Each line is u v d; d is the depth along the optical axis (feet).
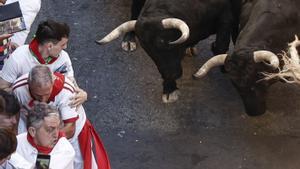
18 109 27.86
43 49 30.22
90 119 46.03
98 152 33.94
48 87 28.14
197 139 43.83
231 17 47.47
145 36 43.39
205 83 48.98
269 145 42.93
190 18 45.09
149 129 45.01
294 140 43.21
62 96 29.43
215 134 44.19
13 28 33.42
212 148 42.93
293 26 42.68
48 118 26.45
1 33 33.32
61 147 27.40
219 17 47.19
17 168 26.30
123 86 49.32
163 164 41.83
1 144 23.58
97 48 53.57
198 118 45.68
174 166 41.63
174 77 45.24
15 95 28.99
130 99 47.93
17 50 31.14
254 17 43.55
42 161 26.99
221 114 45.93
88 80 50.03
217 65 41.55
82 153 32.50
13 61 30.91
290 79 40.78
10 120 27.48
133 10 53.36
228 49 50.24
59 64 31.27
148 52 44.57
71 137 31.27
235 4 47.29
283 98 46.85
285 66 37.81
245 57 40.11
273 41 41.86
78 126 31.76
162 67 44.75
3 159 23.94
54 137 26.96
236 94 47.65
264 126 44.60
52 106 27.25
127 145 43.57
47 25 29.86
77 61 52.13
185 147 43.19
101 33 55.52
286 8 42.83
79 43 54.29
